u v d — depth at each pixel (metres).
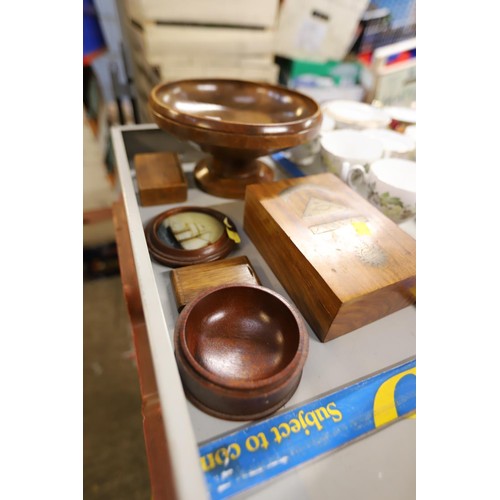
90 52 1.01
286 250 0.50
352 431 0.39
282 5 0.94
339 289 0.42
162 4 0.81
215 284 0.51
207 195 0.74
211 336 0.44
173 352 0.40
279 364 0.41
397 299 0.49
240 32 0.91
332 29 1.02
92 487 1.08
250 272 0.53
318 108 0.66
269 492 0.34
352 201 0.57
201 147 0.68
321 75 1.11
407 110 0.98
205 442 0.37
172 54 0.89
